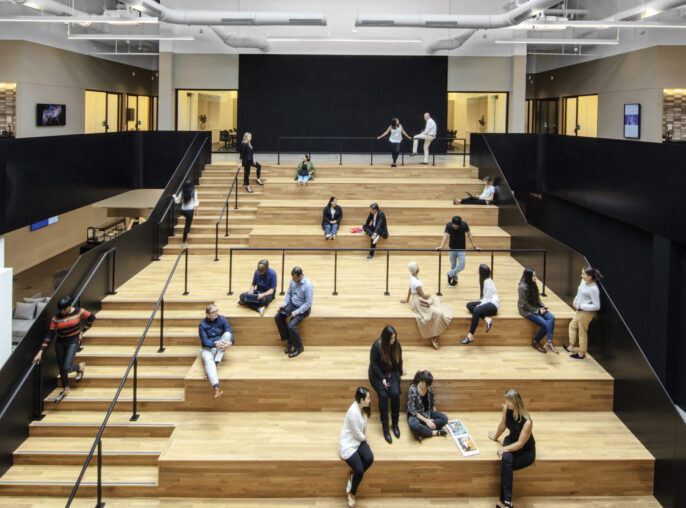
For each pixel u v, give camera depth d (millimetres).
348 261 12812
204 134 17422
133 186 17594
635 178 12078
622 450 7473
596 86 20984
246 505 7051
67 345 8352
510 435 7191
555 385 8375
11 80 16953
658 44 16922
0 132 17031
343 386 8281
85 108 21172
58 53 18953
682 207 10375
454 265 10992
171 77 21703
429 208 14359
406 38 20625
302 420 8086
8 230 10672
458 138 20594
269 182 15578
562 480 7289
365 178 16641
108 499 7078
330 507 7047
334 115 22312
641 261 12367
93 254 9812
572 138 15477
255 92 22109
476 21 15516
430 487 7199
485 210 14461
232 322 9359
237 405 8297
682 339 10859
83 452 7492
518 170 17438
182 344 9344
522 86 21781
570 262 10180
